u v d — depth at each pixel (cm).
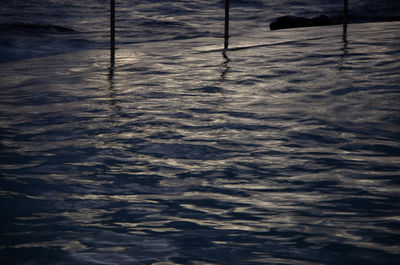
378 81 776
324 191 383
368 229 317
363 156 464
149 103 684
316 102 666
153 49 1314
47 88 824
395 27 1519
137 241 304
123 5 3325
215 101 686
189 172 430
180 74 901
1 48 1625
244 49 1205
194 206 359
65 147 501
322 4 3525
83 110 656
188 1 3550
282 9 3262
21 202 367
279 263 274
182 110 641
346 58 985
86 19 2680
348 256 282
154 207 357
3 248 296
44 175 424
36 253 289
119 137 532
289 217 337
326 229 318
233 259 279
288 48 1172
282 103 667
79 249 293
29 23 2378
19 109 681
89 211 351
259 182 405
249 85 784
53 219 338
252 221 332
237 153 478
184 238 307
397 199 366
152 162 455
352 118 590
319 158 461
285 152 479
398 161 450
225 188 393
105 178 417
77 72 988
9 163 455
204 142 512
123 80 870
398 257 280
